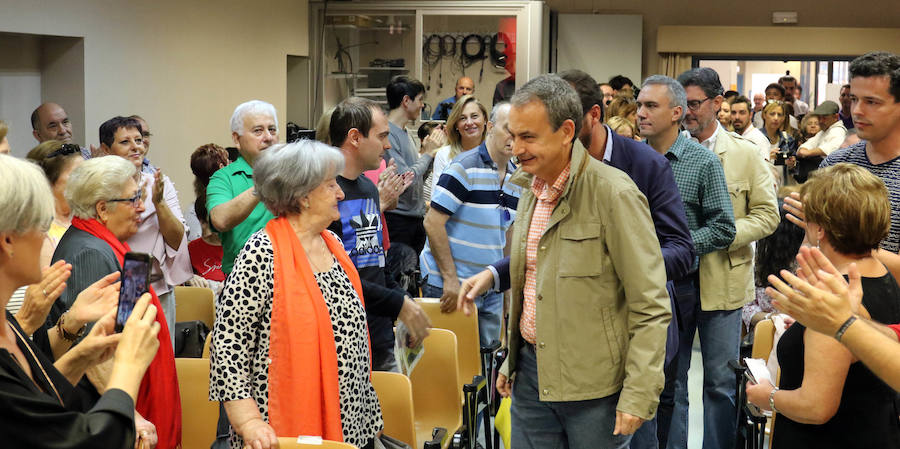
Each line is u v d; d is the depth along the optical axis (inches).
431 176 233.6
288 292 94.0
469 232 163.2
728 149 157.8
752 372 97.6
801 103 426.6
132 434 66.1
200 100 300.8
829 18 437.4
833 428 85.7
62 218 132.6
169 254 162.7
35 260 66.9
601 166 102.1
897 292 86.7
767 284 184.5
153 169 206.4
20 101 243.4
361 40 397.7
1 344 68.7
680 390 151.5
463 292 116.3
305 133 137.1
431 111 398.9
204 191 205.0
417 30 392.8
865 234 84.9
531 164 99.8
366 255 129.9
